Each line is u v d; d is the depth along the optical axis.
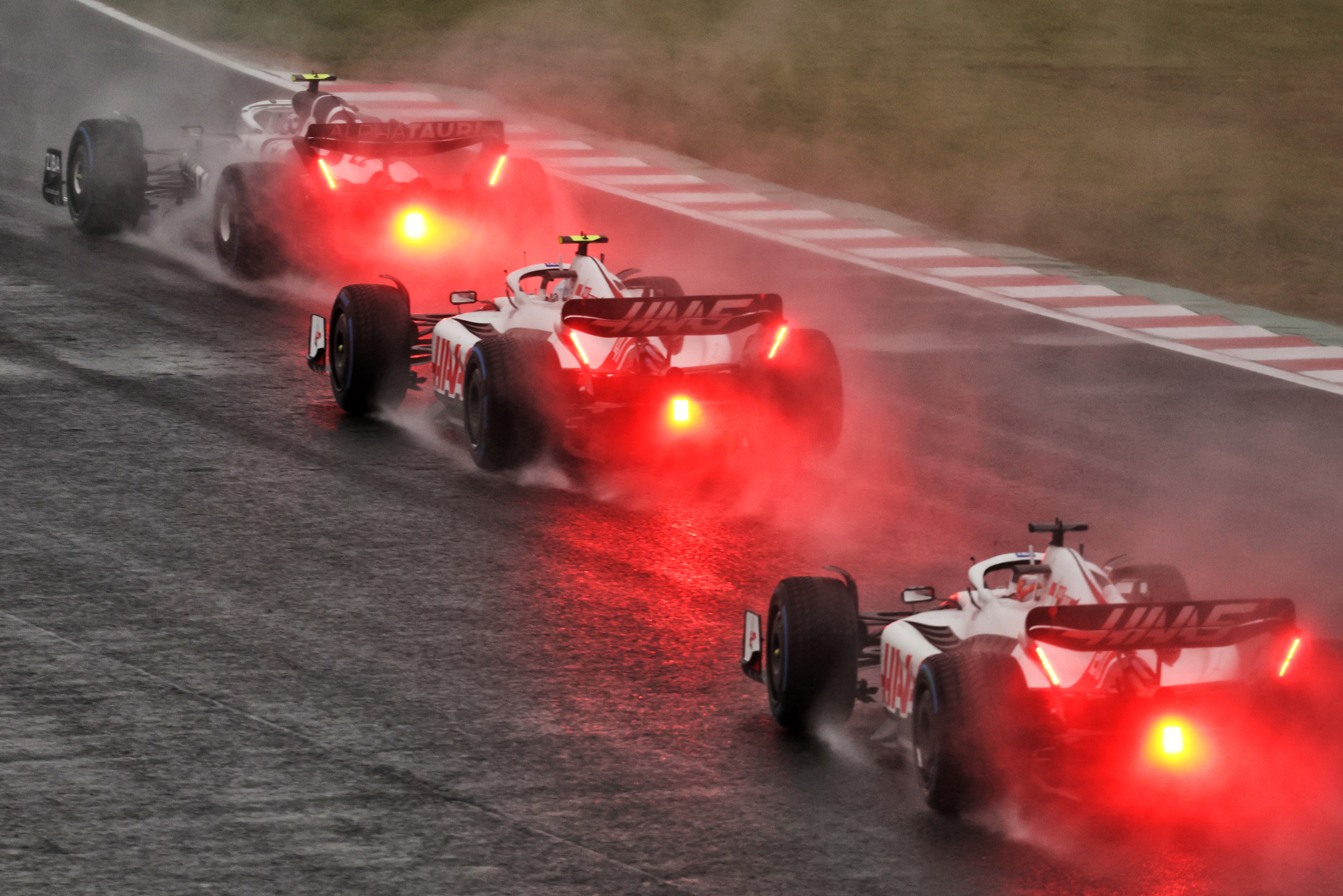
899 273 79.38
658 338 50.78
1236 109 120.69
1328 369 68.56
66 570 42.16
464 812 31.53
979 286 78.38
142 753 33.09
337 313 55.75
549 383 49.62
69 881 28.53
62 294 66.81
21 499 46.88
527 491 49.91
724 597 43.22
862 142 105.94
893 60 127.12
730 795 32.66
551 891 28.92
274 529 45.84
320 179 68.31
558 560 44.94
